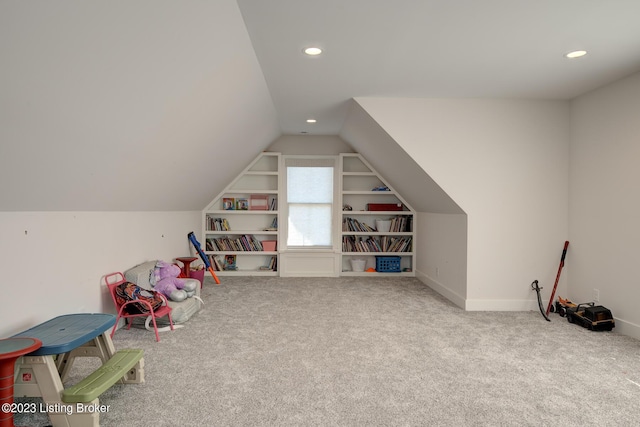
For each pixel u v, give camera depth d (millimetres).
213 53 2576
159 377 2643
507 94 4293
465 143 4504
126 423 2074
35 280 2562
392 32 2766
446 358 3029
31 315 2523
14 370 1886
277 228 6688
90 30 1586
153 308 3529
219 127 3910
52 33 1447
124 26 1726
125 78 2059
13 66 1454
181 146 3521
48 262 2691
